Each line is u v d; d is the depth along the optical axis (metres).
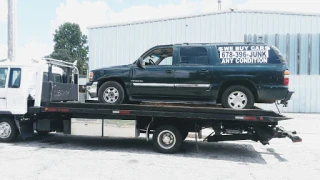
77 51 86.56
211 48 6.88
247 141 9.07
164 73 6.96
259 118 6.34
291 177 5.27
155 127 7.26
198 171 5.54
